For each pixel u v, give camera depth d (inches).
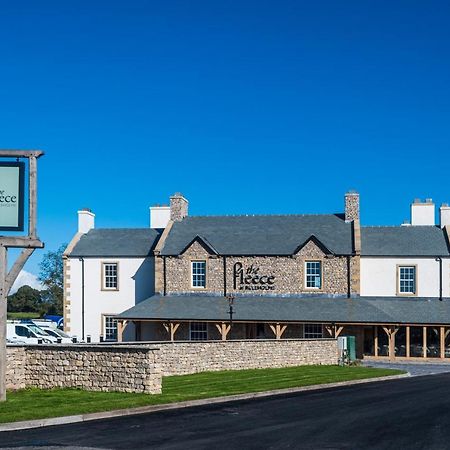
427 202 1796.3
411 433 541.6
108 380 749.9
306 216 1795.0
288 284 1664.6
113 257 1790.1
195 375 986.7
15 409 602.5
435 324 1514.5
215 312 1608.0
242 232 1761.8
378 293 1678.2
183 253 1710.1
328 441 506.9
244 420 597.0
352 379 965.8
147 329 1681.8
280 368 1144.2
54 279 3368.6
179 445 484.1
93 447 472.4
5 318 645.3
